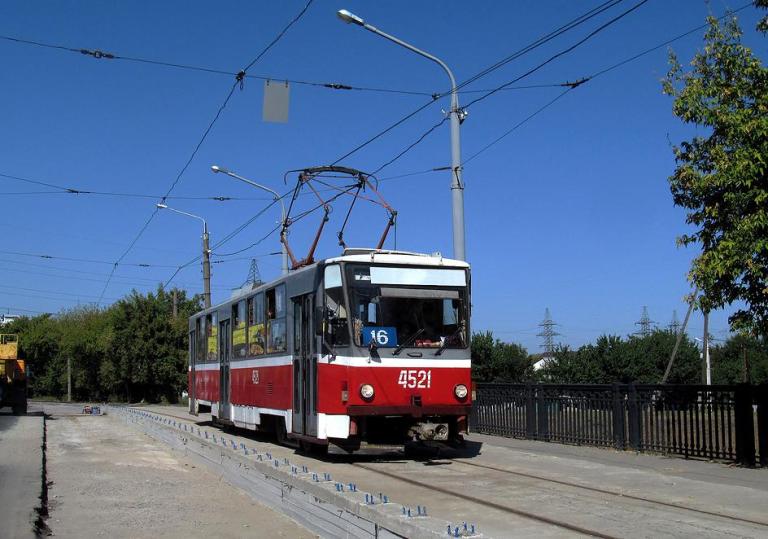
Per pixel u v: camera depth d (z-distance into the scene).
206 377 22.81
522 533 7.53
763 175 11.17
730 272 11.22
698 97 11.77
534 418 16.84
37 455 14.81
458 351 13.38
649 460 12.94
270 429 16.95
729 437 12.26
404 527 6.39
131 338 59.31
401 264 13.41
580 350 42.69
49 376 83.94
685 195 12.14
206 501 10.74
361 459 13.77
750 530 7.59
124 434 21.97
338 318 12.95
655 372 42.09
